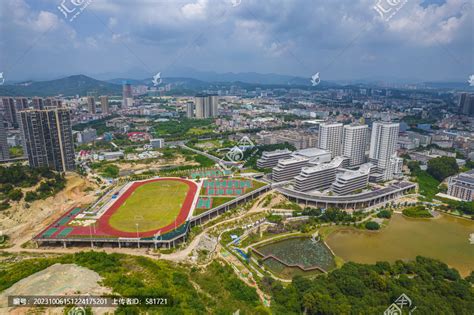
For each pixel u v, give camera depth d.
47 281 186.75
